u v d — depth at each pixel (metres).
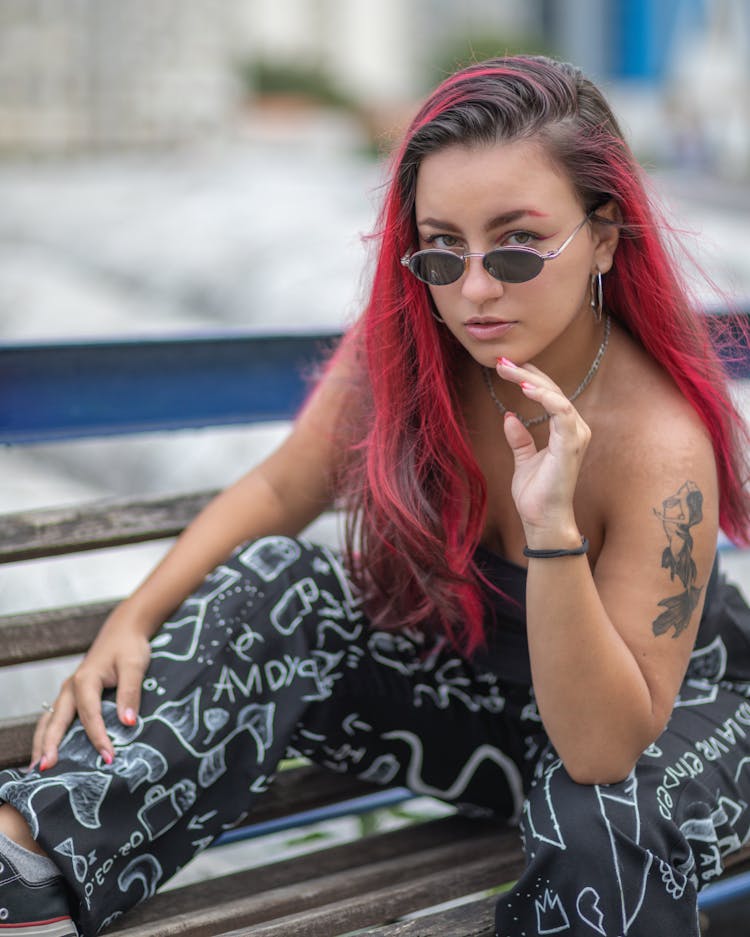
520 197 1.32
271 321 5.96
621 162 1.39
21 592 2.70
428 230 1.38
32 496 3.74
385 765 1.61
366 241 1.54
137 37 13.77
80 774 1.36
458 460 1.50
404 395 1.51
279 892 1.50
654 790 1.38
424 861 1.59
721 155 14.94
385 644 1.58
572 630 1.32
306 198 8.81
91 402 2.06
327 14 22.84
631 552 1.41
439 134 1.34
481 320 1.36
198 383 2.13
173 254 7.37
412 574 1.55
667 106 15.70
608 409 1.46
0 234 8.91
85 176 11.60
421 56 23.44
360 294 1.61
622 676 1.34
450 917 1.40
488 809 1.66
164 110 14.12
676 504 1.40
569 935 1.35
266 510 1.65
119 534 1.82
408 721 1.58
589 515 1.46
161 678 1.43
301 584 1.54
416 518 1.49
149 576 1.59
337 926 1.41
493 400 1.54
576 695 1.33
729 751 1.48
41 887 1.32
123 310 6.69
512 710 1.58
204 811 1.45
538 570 1.33
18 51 13.23
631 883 1.32
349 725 1.57
